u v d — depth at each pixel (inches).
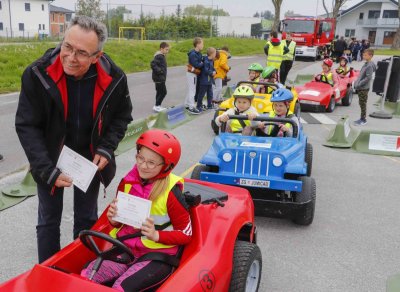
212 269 121.5
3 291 103.8
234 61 1263.5
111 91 130.4
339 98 582.9
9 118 454.0
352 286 173.5
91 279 114.4
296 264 188.7
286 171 212.7
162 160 119.3
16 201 239.0
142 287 115.6
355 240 213.2
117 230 132.3
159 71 492.1
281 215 217.5
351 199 266.8
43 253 147.5
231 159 221.1
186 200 128.8
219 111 400.2
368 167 335.3
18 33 2775.6
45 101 125.2
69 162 128.5
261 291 166.9
